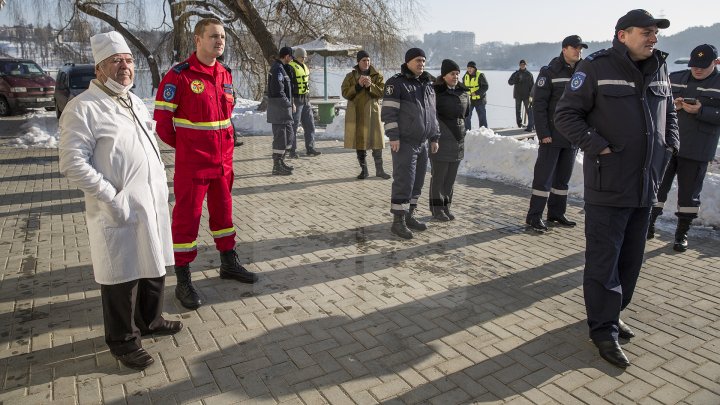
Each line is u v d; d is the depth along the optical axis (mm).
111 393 2826
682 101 4629
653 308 3807
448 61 2973
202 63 3707
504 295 4004
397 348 3252
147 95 23297
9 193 7074
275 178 4367
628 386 2895
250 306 3785
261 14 15719
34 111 17766
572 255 4840
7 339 3373
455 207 3443
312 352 3209
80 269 4480
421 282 3650
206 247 5016
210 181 3928
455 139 3168
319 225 3836
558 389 2869
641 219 3268
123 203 2877
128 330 3041
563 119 3209
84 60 20922
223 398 2781
